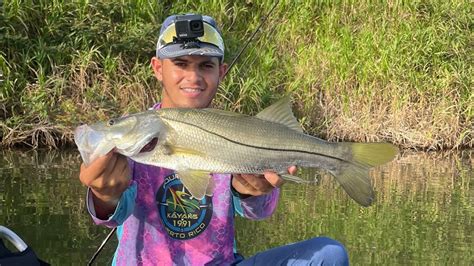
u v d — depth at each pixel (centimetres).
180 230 134
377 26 496
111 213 121
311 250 134
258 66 450
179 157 112
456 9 511
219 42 137
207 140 113
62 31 407
